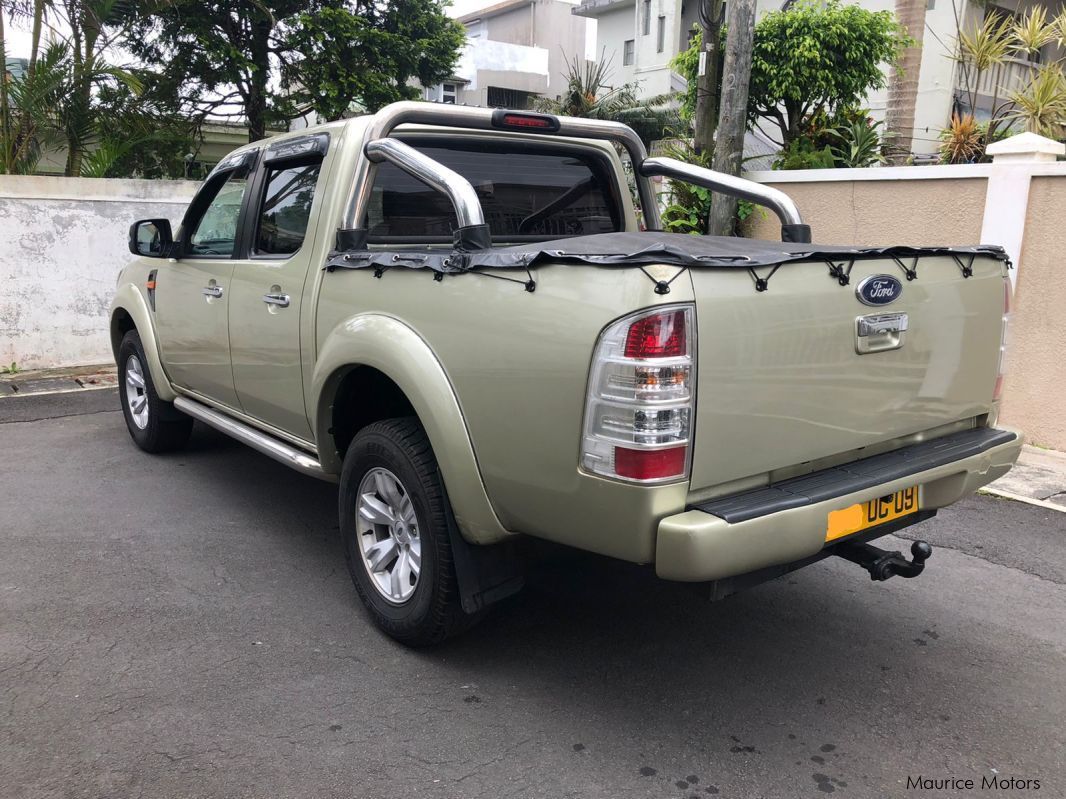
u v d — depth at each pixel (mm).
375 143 3256
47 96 8938
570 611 3562
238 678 2975
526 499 2602
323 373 3277
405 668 3072
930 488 2918
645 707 2857
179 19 15266
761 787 2463
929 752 2639
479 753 2592
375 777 2469
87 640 3207
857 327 2652
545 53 31750
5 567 3842
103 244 8164
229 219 4359
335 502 4789
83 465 5398
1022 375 5859
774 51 8156
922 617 3551
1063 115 7996
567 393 2398
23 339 7988
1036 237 5676
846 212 6707
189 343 4613
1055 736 2732
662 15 24766
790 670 3113
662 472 2266
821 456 2660
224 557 4008
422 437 3004
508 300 2557
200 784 2416
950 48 13820
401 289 2959
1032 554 4195
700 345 2277
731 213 7066
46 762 2490
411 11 18156
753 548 2330
